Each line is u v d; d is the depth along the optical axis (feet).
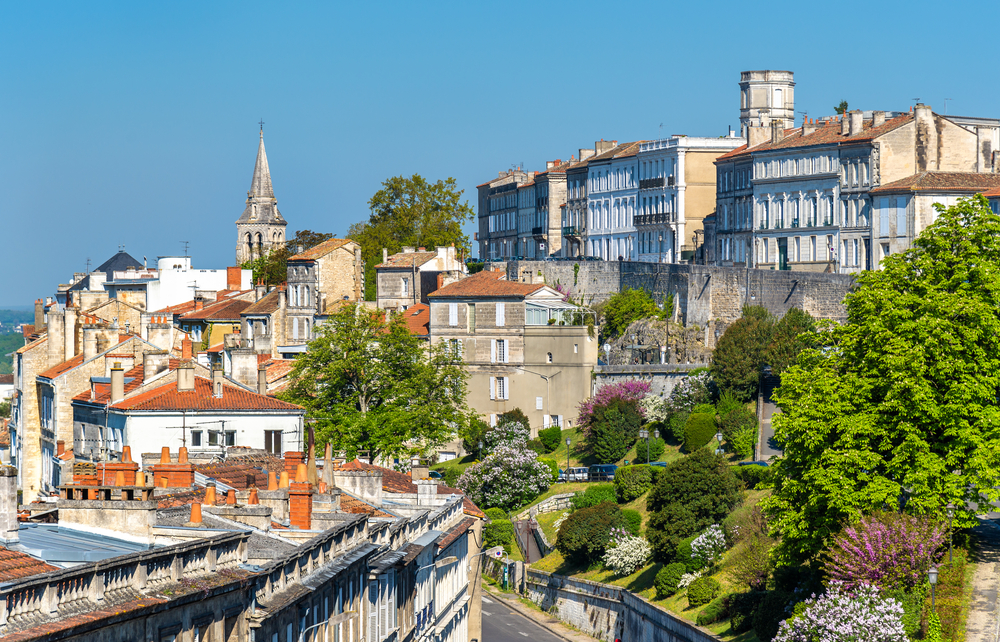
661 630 285.43
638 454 427.74
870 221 489.67
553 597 357.00
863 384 230.48
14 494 108.06
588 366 498.28
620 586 323.37
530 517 402.31
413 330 540.52
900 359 223.10
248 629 116.78
